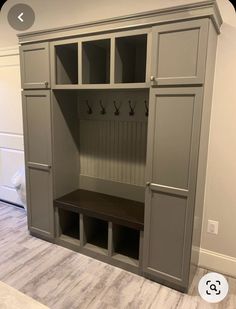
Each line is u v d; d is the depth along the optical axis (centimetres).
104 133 262
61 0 265
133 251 238
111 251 228
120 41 203
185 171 180
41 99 239
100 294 194
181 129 177
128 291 198
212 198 217
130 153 251
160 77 178
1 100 336
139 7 223
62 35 215
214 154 210
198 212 200
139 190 252
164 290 200
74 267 226
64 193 265
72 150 269
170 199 190
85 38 207
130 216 219
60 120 248
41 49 228
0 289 111
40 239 271
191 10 161
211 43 173
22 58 241
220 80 198
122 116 248
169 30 169
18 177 318
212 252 224
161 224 197
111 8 237
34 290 197
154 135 187
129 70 224
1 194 369
